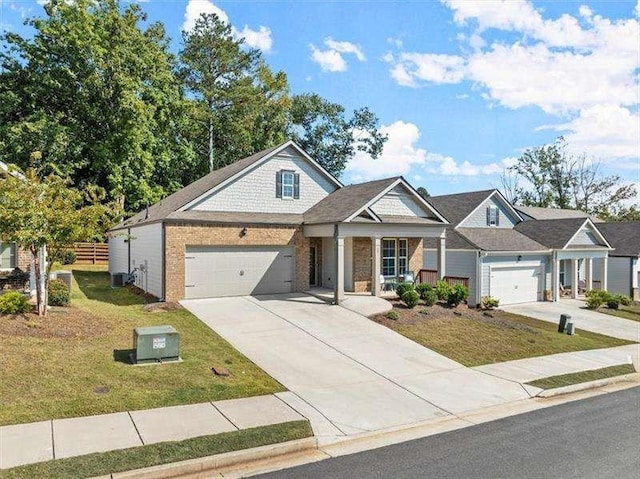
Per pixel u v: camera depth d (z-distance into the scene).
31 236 11.57
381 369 11.85
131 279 21.95
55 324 12.05
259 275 19.77
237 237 19.05
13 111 30.28
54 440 6.93
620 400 10.55
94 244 32.50
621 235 32.62
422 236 20.47
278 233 19.98
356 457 7.13
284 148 21.30
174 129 36.03
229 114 41.06
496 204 28.42
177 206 19.34
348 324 15.73
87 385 9.01
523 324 18.81
